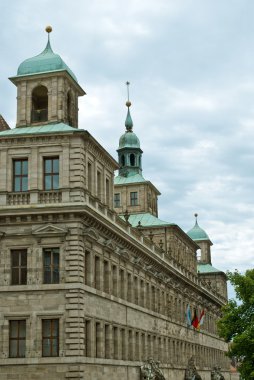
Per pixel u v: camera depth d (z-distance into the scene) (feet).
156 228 360.69
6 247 201.05
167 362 308.81
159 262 299.58
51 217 200.03
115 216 236.22
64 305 194.59
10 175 205.98
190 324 362.53
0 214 201.16
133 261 260.21
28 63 224.33
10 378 191.93
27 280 197.98
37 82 221.66
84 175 204.85
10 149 207.51
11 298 197.36
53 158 205.77
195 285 387.75
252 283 299.38
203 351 409.69
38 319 194.80
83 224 201.77
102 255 220.84
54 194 201.87
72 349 191.31
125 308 245.24
